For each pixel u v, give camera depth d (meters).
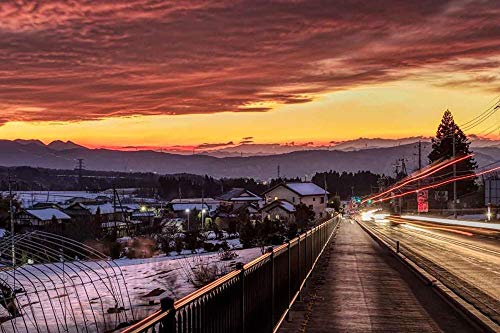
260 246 44.81
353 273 20.41
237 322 7.21
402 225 73.12
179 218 102.56
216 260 33.81
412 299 14.88
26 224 60.38
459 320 12.30
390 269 21.72
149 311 17.50
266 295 9.53
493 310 13.70
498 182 80.94
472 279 19.67
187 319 5.28
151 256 40.56
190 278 24.55
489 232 52.53
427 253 30.44
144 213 98.00
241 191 125.62
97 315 17.11
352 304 14.09
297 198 113.25
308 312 12.98
